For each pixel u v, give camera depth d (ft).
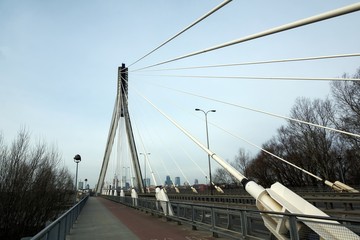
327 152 185.78
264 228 31.22
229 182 331.98
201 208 46.65
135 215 81.05
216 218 41.81
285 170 225.35
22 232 78.38
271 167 237.04
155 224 58.44
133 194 130.52
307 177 209.15
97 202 187.21
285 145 217.97
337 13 25.89
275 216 28.96
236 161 307.58
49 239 25.70
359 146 152.97
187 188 232.73
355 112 145.18
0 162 77.15
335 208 71.51
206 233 44.16
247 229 33.99
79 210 88.07
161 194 72.54
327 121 186.70
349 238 21.11
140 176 241.35
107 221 68.08
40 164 86.38
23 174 78.95
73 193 167.63
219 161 50.19
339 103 151.53
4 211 75.25
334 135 185.57
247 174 275.80
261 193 34.45
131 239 42.50
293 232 26.50
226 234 37.93
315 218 23.70
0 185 75.56
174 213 61.93
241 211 35.09
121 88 254.27
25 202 79.20
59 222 32.07
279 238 28.32
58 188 111.14
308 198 78.43
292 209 29.89
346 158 180.14
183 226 53.06
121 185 239.71
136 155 247.09
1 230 74.90
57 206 110.63
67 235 46.47
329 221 23.58
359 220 20.31
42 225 89.61
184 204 54.24
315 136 188.75
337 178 189.47
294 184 224.33
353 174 181.57
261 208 34.42
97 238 44.55
